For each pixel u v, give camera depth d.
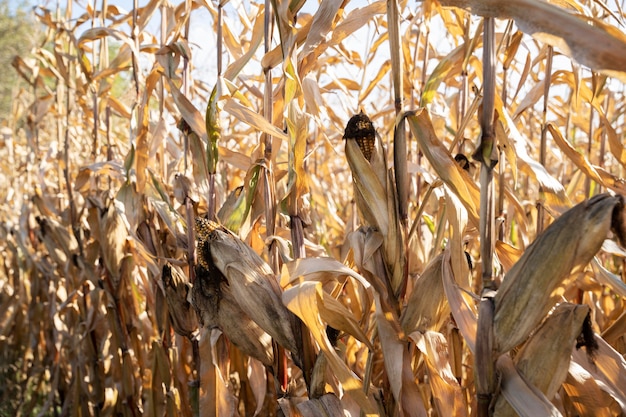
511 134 1.80
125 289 3.00
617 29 1.06
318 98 2.36
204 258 1.80
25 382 4.35
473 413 2.00
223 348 2.05
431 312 1.67
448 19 2.64
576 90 2.04
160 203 2.58
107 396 3.20
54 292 4.08
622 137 4.42
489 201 1.39
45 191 4.14
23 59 4.16
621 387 1.51
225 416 1.90
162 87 2.63
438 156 1.55
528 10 1.14
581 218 1.24
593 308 2.50
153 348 2.58
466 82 2.47
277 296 1.73
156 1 2.90
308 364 1.73
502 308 1.33
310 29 1.74
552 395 1.37
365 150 1.64
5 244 5.53
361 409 1.65
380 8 1.98
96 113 3.33
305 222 2.15
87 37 2.93
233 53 2.52
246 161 2.39
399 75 1.59
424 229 2.80
